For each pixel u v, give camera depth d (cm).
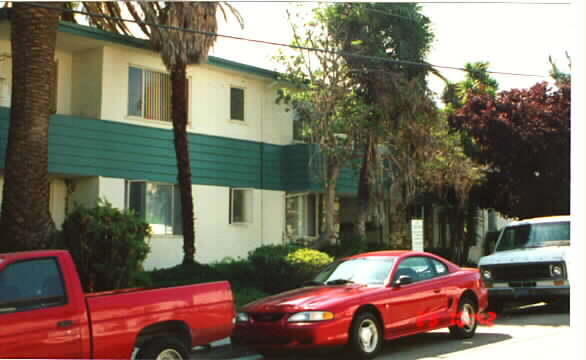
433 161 2130
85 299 721
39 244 1266
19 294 683
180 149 1722
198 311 811
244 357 1043
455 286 1129
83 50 1866
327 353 1058
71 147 1717
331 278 1091
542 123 2331
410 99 2017
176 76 1709
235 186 2117
